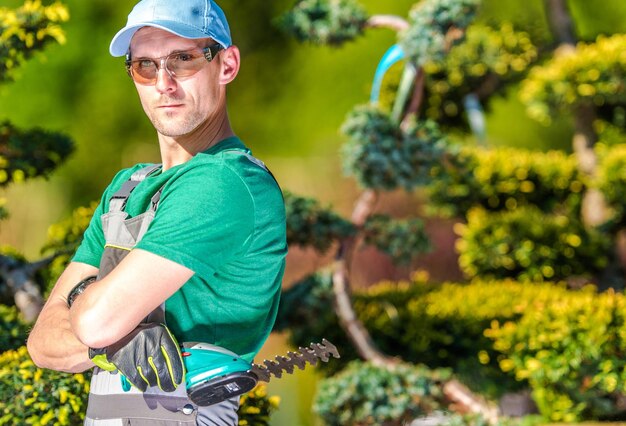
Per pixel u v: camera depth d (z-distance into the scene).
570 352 13.75
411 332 16.08
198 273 5.62
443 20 14.95
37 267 13.43
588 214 20.75
